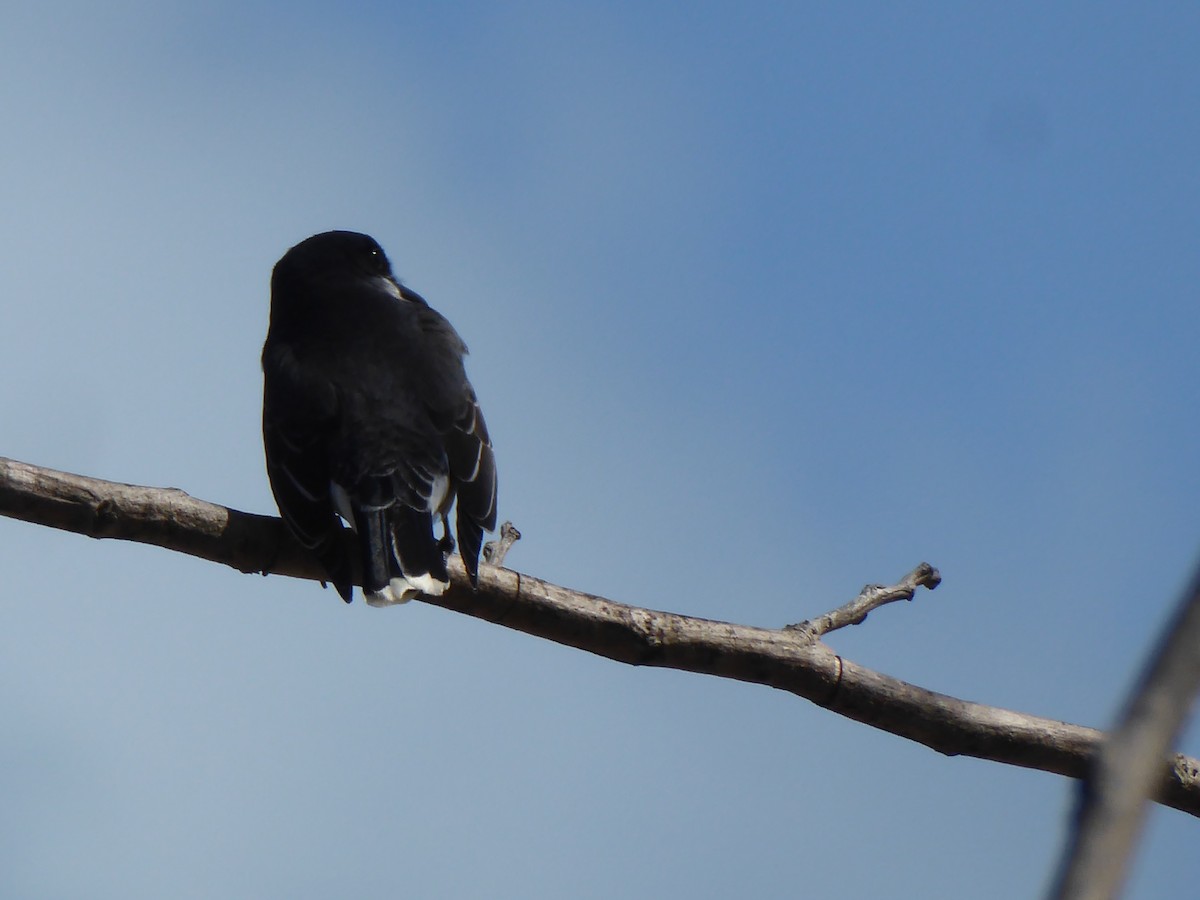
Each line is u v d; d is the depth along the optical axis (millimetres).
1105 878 3393
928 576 11094
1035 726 10617
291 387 12078
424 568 10891
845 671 10523
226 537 10180
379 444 11727
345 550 10711
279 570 10453
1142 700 3498
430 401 12117
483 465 12102
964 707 10578
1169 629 3521
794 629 10609
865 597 10898
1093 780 3479
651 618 10383
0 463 9297
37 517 9469
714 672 10523
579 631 10375
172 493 9953
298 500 10727
